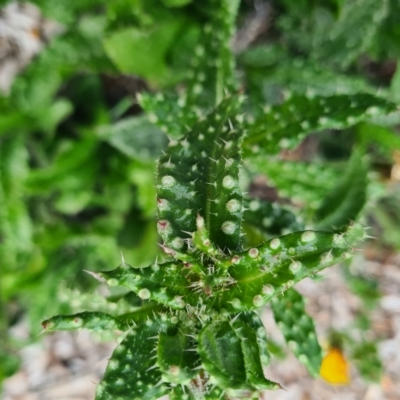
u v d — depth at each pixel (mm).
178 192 238
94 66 454
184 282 229
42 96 465
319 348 299
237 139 252
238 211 231
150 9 392
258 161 384
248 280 224
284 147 302
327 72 410
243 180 386
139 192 478
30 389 590
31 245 490
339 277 531
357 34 407
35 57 489
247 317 240
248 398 190
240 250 234
